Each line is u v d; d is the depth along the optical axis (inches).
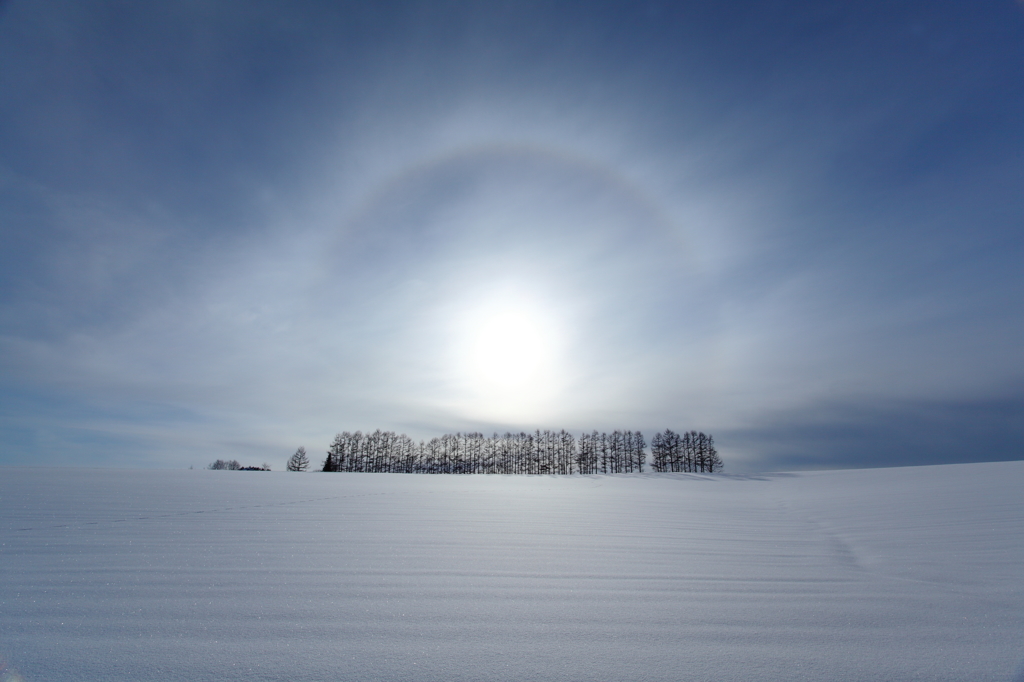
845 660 66.1
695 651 68.9
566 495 356.8
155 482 341.7
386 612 83.1
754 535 172.4
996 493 281.1
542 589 98.3
